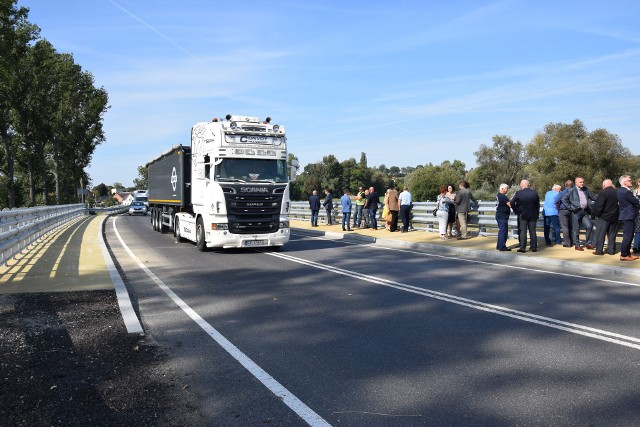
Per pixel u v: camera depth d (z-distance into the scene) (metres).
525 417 3.96
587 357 5.36
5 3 31.20
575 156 58.91
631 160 58.56
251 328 6.66
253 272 11.34
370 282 9.98
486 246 15.40
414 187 95.69
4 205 54.62
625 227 11.63
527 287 9.34
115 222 33.00
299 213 32.62
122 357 5.41
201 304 8.09
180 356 5.52
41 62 43.19
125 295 8.05
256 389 4.60
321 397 4.41
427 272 11.21
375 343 5.97
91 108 55.69
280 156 15.12
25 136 44.22
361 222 25.97
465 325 6.71
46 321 6.63
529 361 5.26
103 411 4.07
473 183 93.44
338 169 126.44
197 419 3.97
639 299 8.21
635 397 4.31
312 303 8.13
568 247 14.33
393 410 4.13
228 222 14.46
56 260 12.10
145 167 27.20
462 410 4.11
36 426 3.75
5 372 4.84
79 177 64.12
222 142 14.45
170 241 18.92
